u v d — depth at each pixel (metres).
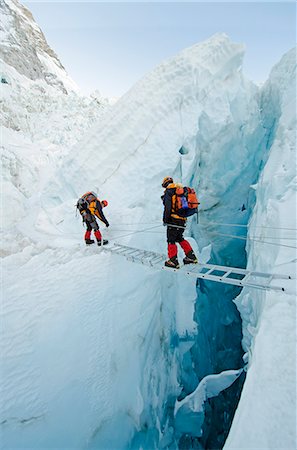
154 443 4.47
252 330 4.09
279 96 7.57
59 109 14.69
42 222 5.37
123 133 6.35
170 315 5.63
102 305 3.86
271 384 1.76
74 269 3.93
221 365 7.81
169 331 5.55
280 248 3.31
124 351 3.98
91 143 6.41
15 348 3.12
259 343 2.11
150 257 3.95
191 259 3.36
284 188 4.65
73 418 3.27
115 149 6.26
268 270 3.47
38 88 19.30
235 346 8.43
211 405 6.48
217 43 7.05
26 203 6.57
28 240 4.70
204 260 7.54
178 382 5.65
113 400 3.74
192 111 6.61
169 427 5.10
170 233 3.35
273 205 4.32
